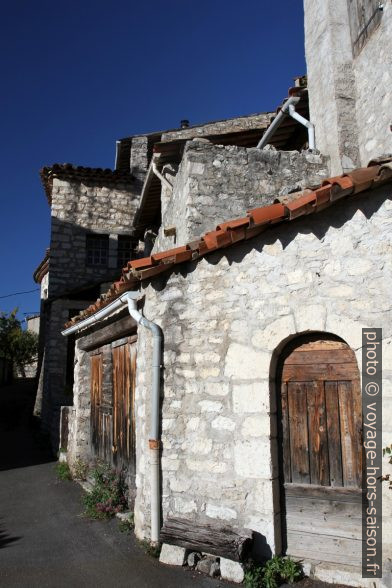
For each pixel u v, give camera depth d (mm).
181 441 4609
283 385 4320
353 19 7168
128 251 14805
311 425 4188
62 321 13242
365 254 3951
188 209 6047
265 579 3879
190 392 4629
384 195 3918
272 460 4164
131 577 4164
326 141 7156
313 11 7797
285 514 4156
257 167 6391
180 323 4785
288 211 4031
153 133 14734
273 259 4348
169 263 4727
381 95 6449
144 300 5219
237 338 4434
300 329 4145
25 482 7805
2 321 24203
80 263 14172
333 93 7016
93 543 5012
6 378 23250
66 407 9445
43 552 4855
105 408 7355
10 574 4355
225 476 4324
